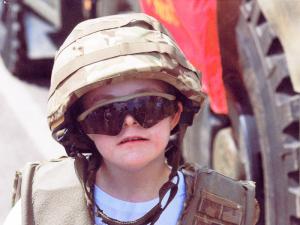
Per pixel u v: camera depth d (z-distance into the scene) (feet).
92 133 5.67
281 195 9.77
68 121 5.89
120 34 5.69
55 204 6.03
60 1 20.77
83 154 6.46
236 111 11.01
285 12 8.98
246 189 6.32
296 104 9.43
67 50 5.78
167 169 6.23
